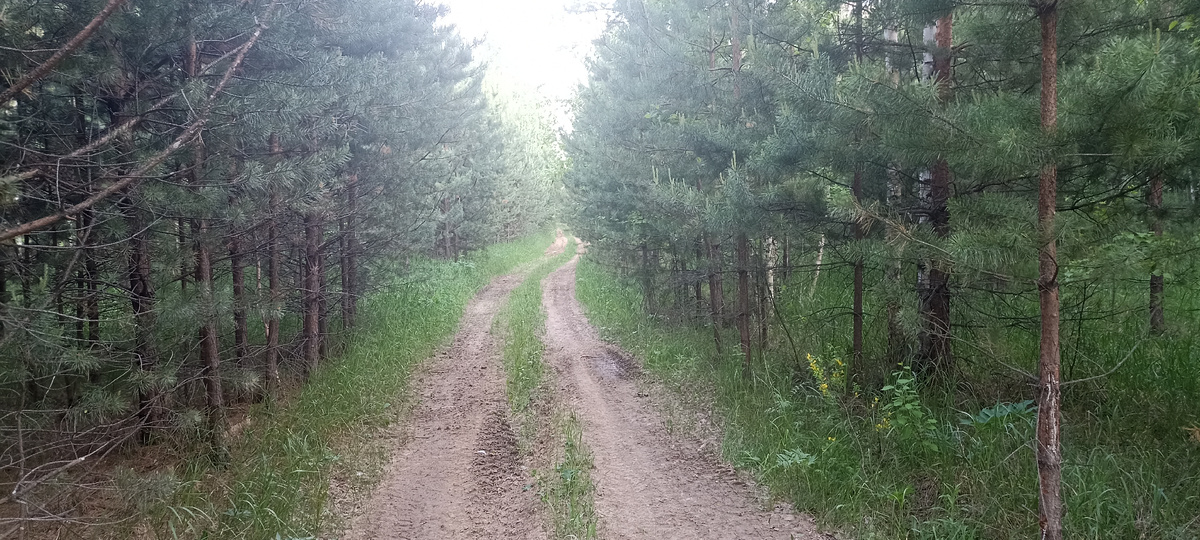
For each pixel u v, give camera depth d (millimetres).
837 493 5703
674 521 5793
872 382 7555
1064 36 5312
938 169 6500
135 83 6336
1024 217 4195
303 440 7496
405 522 6148
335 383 10016
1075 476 5117
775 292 11562
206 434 7309
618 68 11578
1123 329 8117
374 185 11680
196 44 6719
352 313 14227
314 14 7652
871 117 4777
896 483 5676
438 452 7906
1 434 5617
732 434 7410
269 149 8711
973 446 5832
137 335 6594
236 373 7406
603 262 20250
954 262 4379
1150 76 3441
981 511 5078
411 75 10977
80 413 5562
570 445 7555
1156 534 4527
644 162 10625
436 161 12914
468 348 13758
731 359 9711
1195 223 6094
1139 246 4289
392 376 10820
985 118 4434
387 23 10680
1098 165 4918
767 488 6180
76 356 5215
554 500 6297
